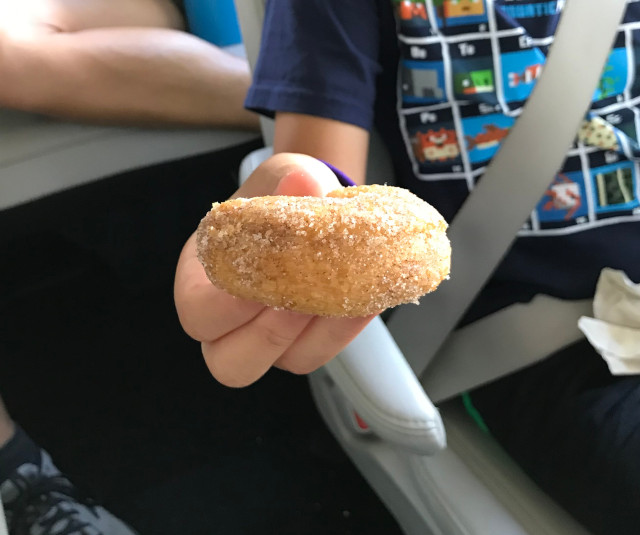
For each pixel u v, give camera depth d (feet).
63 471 2.91
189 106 2.67
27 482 2.58
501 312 2.10
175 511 2.80
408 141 2.10
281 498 2.85
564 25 1.95
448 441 2.11
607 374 1.96
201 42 2.81
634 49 2.00
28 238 3.45
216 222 1.01
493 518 1.91
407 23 1.94
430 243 1.02
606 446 1.81
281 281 0.97
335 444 2.95
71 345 3.38
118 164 2.71
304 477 2.92
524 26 1.96
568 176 2.02
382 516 2.81
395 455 2.17
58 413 3.12
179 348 3.39
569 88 1.94
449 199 2.10
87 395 3.19
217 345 1.32
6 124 2.56
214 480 2.90
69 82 2.48
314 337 1.26
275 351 1.26
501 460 2.07
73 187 2.66
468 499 1.95
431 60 1.96
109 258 3.47
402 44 1.98
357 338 1.70
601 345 1.92
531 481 2.01
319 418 3.11
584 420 1.88
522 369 2.09
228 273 1.00
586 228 2.06
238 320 1.23
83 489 2.84
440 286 2.05
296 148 1.89
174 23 3.16
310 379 2.49
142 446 3.01
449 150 2.05
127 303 3.57
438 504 2.00
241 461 2.97
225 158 2.96
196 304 1.25
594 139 2.00
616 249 2.06
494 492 1.98
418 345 2.10
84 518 2.55
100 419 3.10
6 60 2.42
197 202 3.47
